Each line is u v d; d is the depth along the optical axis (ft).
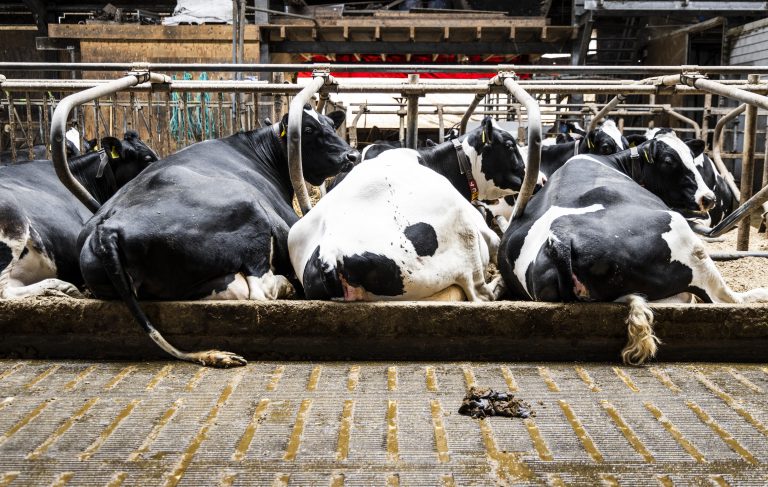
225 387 12.44
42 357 14.23
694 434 10.66
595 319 13.87
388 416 11.23
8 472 9.55
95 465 9.73
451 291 15.21
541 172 23.39
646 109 44.37
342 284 14.25
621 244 13.92
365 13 55.42
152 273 14.24
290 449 10.15
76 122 26.78
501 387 12.50
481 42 52.26
